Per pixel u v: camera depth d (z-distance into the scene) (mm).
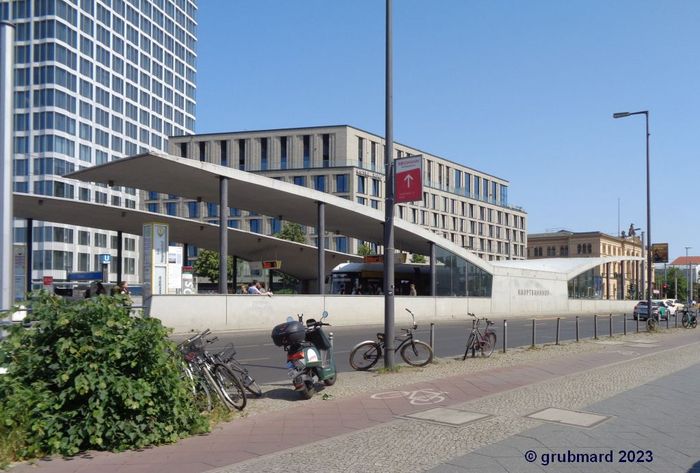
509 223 116625
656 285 115188
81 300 7293
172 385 7426
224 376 9281
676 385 11852
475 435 7676
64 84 76188
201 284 82688
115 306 7375
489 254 110125
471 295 45688
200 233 43844
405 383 11703
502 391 10789
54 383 6918
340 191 85688
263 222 90000
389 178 13875
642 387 11469
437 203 99000
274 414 8984
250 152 90125
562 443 7359
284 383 12008
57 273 75312
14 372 6957
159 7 98750
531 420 8492
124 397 6848
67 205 34219
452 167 103688
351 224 41469
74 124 77938
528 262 67625
